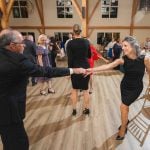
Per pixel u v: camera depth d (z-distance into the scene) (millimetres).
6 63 1570
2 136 1834
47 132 2990
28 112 3676
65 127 3123
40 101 4211
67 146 2652
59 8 11281
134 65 2307
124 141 2742
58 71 1928
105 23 11445
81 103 4020
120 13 11188
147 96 2863
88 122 3262
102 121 3285
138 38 11516
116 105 3939
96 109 3752
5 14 7199
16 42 1641
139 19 11172
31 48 4207
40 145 2678
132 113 3543
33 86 5238
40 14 11320
